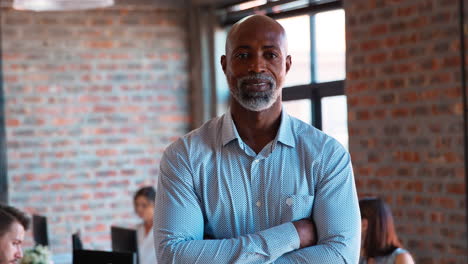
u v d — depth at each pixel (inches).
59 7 207.6
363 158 205.3
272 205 83.7
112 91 291.1
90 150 288.8
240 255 80.7
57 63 284.5
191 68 300.2
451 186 175.0
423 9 181.8
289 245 81.7
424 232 184.5
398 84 191.5
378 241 151.4
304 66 246.8
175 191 84.1
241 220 83.9
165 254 82.7
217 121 86.3
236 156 84.4
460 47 170.9
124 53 292.4
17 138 281.0
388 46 194.5
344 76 216.8
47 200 284.5
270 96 81.7
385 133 196.7
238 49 81.6
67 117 286.0
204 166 84.3
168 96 298.2
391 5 192.7
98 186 289.7
